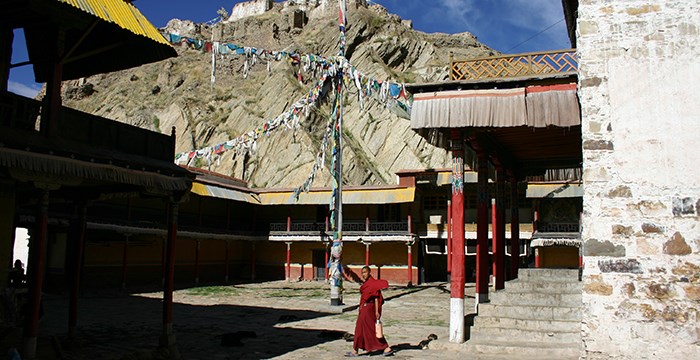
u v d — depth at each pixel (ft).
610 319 25.08
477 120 36.04
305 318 59.11
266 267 136.67
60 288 89.92
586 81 27.32
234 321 55.93
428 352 36.35
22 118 27.63
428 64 267.59
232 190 126.93
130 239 103.45
